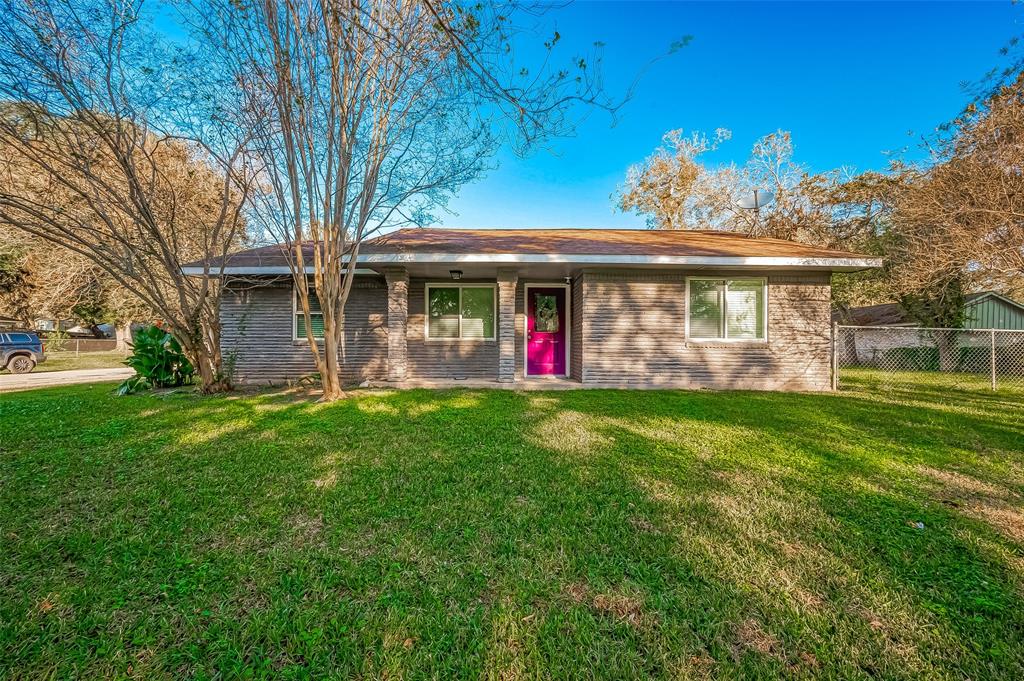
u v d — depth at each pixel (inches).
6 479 147.3
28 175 385.1
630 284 388.8
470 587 89.0
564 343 446.9
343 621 79.1
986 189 358.0
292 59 267.9
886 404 298.2
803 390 384.8
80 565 96.7
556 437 203.5
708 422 236.2
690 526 114.5
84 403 293.7
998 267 371.6
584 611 81.6
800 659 70.5
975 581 91.0
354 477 150.0
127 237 349.4
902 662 69.7
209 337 346.6
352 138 288.7
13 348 644.1
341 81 275.6
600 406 282.8
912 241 466.0
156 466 161.6
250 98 274.8
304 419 240.4
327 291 303.9
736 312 392.8
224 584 89.7
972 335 577.3
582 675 67.4
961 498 134.2
